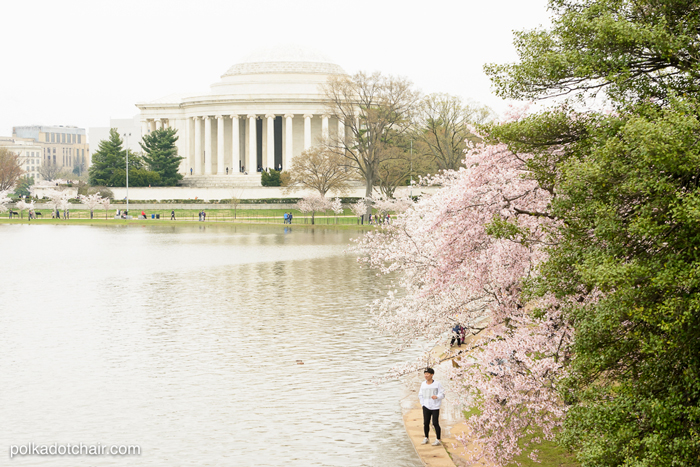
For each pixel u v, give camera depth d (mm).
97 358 29812
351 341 33188
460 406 24484
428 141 116750
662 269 14102
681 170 14039
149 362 29250
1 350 31109
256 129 196250
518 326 20828
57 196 145875
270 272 59188
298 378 27188
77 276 56906
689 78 16609
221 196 160000
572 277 16688
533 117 18609
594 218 15664
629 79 17484
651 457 13570
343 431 21828
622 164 14945
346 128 134000
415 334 24172
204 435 21219
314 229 115312
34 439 20766
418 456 19969
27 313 40094
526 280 18219
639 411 14719
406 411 23781
